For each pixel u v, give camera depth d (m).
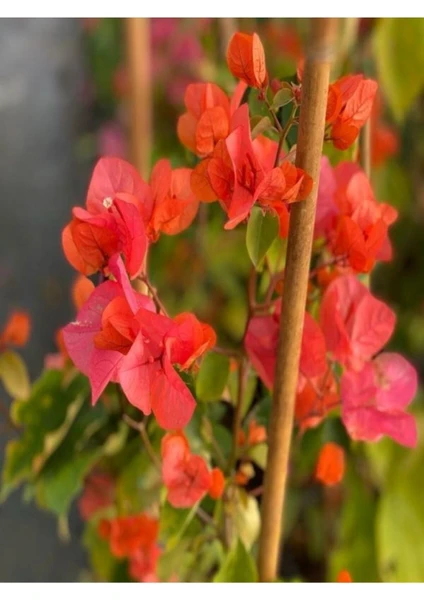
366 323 0.87
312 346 0.86
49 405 1.02
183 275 1.94
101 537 1.08
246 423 0.95
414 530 1.22
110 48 3.02
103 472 1.10
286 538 1.61
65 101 3.62
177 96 2.06
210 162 0.79
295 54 1.59
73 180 3.22
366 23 1.18
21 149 3.38
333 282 0.87
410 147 2.00
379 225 0.84
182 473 0.86
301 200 0.79
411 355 2.06
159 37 2.09
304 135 0.78
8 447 1.04
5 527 1.81
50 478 1.02
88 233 0.80
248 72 0.80
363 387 0.87
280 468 0.87
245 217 0.80
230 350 0.89
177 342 0.77
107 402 1.02
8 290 2.64
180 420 0.77
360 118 0.80
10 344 1.07
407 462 1.25
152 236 0.83
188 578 1.02
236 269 1.98
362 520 1.23
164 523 0.90
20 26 4.07
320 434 1.03
